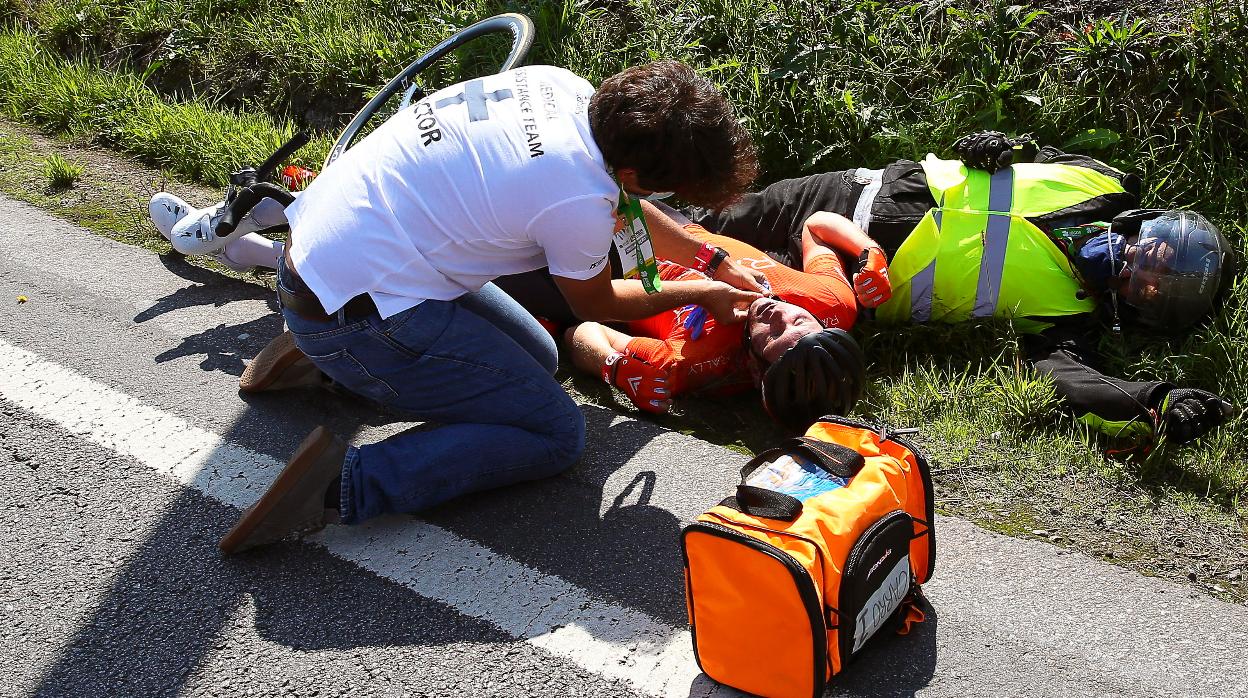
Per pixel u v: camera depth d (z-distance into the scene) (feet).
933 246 11.21
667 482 9.46
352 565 8.46
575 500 9.21
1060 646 7.73
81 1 19.47
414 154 7.78
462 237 7.75
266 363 10.28
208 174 15.21
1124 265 10.80
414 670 7.56
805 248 11.68
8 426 9.96
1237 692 7.35
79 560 8.50
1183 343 11.34
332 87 16.90
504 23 11.23
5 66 18.13
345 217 7.87
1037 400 10.48
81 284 12.46
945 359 11.63
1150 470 9.80
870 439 7.70
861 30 14.57
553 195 7.39
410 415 10.37
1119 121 13.43
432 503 8.71
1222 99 13.10
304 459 8.22
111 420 10.11
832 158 14.02
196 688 7.43
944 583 8.32
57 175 14.93
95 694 7.39
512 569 8.43
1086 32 13.74
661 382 10.37
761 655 6.98
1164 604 8.13
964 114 13.98
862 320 11.83
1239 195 12.55
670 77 7.29
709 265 10.24
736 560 6.76
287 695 7.38
